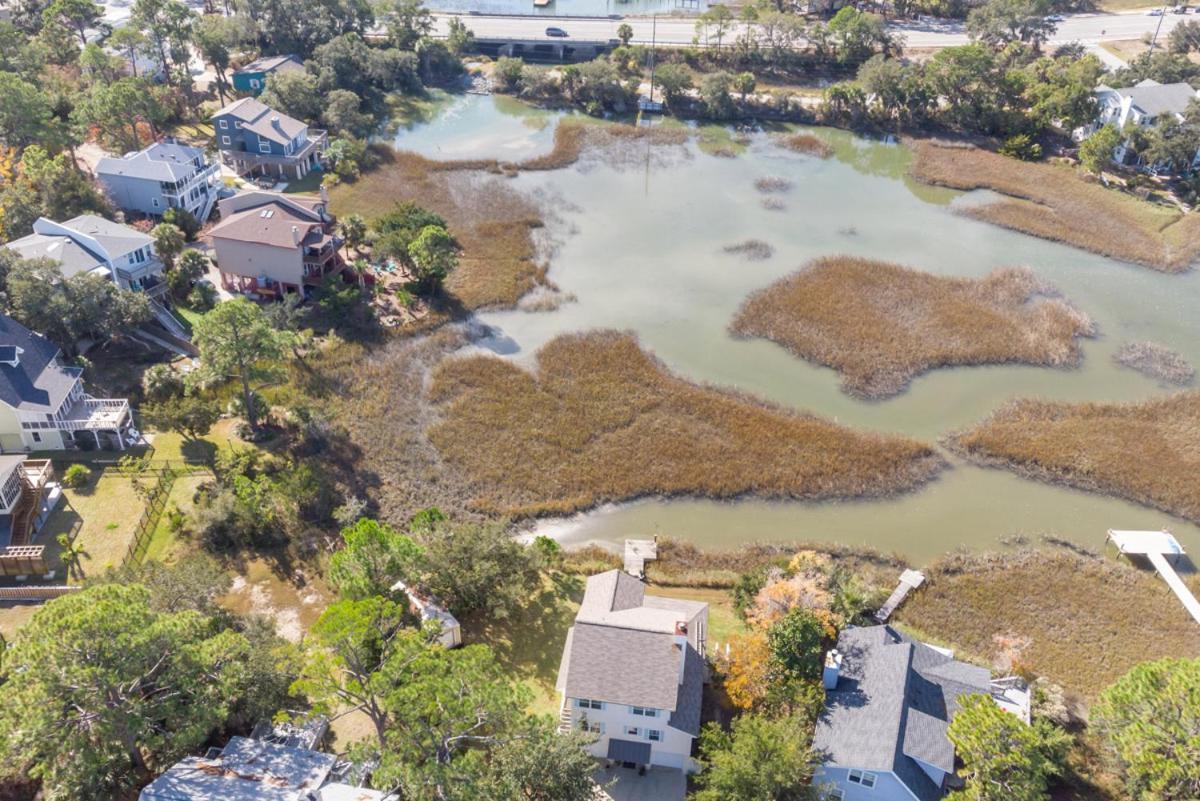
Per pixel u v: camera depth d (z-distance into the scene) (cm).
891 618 5094
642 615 4222
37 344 6094
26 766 3600
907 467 6291
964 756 3634
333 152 10250
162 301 7438
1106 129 10738
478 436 6419
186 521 5391
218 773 3569
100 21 12900
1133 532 5716
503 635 4844
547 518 5816
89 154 9781
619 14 16862
